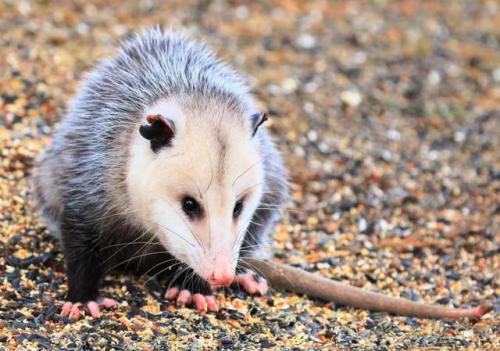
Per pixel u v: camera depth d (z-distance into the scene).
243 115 6.34
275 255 7.86
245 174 6.08
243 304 6.79
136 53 7.21
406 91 12.59
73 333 5.75
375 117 11.66
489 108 12.55
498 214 9.58
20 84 9.57
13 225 7.28
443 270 8.00
